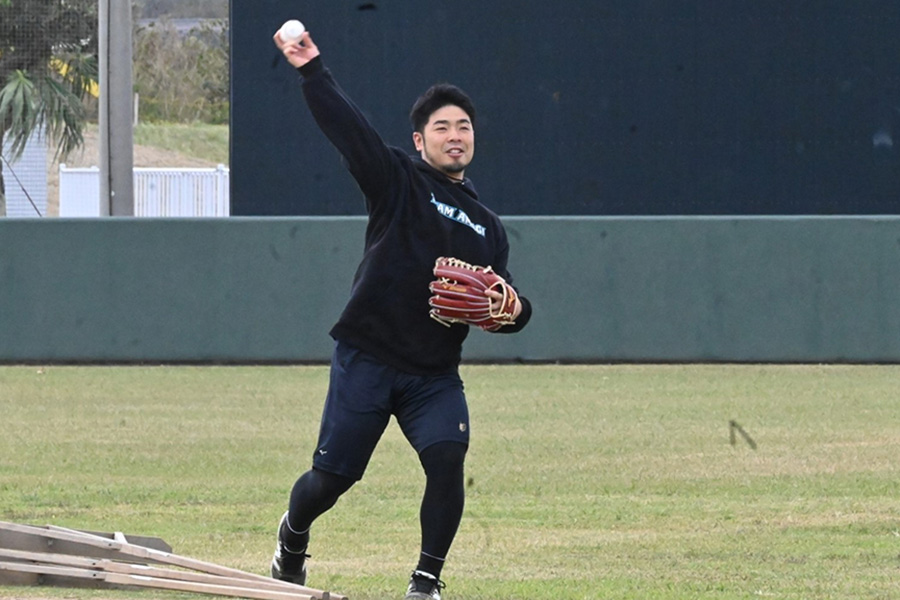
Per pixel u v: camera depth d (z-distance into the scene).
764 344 55.78
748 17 72.25
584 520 26.19
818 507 27.47
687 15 72.31
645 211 73.06
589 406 43.78
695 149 72.88
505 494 29.03
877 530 25.06
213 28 180.38
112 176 66.25
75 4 102.81
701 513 26.91
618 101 72.62
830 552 23.09
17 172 114.69
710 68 72.50
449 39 71.88
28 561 18.02
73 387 48.81
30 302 55.56
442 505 17.80
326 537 24.55
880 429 38.91
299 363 56.00
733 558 22.56
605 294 55.88
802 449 35.19
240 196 71.94
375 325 17.62
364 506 27.61
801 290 55.56
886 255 55.41
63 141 118.69
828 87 72.69
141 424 39.88
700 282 55.72
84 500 28.02
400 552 23.23
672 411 42.59
